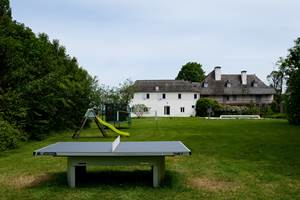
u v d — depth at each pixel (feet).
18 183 21.54
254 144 41.50
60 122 67.56
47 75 57.72
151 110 196.24
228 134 56.24
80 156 20.18
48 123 57.36
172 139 49.37
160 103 196.03
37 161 29.99
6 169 26.30
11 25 60.39
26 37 66.80
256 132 60.23
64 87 64.08
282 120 110.93
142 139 50.52
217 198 17.99
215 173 24.39
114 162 19.98
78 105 75.61
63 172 24.97
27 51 61.31
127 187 20.31
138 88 196.54
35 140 51.72
